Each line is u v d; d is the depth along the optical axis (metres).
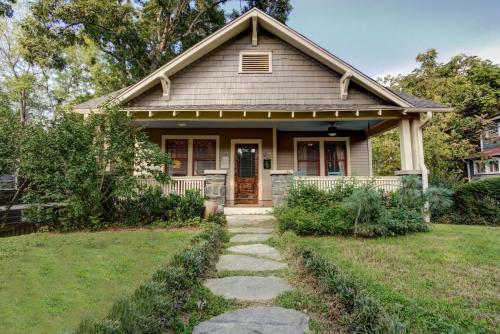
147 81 8.44
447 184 9.41
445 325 2.34
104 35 13.19
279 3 15.25
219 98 8.89
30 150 6.47
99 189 6.61
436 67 20.98
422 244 5.08
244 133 10.08
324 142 10.58
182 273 3.09
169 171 9.80
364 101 8.73
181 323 2.44
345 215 5.95
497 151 16.70
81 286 3.37
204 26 16.61
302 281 3.45
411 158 8.03
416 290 3.10
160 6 14.42
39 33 11.01
